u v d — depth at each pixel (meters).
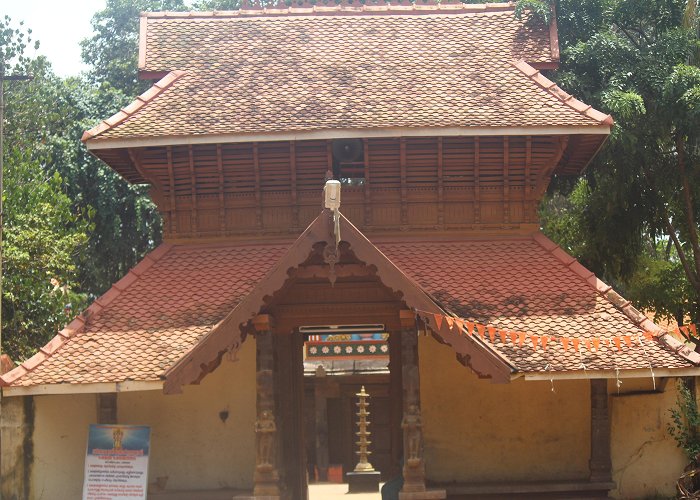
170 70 19.58
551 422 16.86
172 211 18.06
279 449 15.41
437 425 16.88
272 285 13.70
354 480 25.38
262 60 19.75
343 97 18.39
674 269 23.94
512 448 16.80
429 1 21.64
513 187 17.89
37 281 21.81
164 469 16.75
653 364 14.52
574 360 14.68
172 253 17.83
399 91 18.55
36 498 15.79
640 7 22.41
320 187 17.89
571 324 15.52
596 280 16.48
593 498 15.73
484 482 16.62
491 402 16.94
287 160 17.78
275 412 15.22
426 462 16.73
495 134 17.16
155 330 15.73
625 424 16.41
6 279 21.06
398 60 19.62
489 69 19.25
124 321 16.03
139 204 31.38
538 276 16.73
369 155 17.69
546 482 16.38
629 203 22.41
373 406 32.59
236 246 17.78
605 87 21.34
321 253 14.04
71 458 16.19
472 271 16.86
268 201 17.95
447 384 16.98
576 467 16.72
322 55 19.84
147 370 14.73
